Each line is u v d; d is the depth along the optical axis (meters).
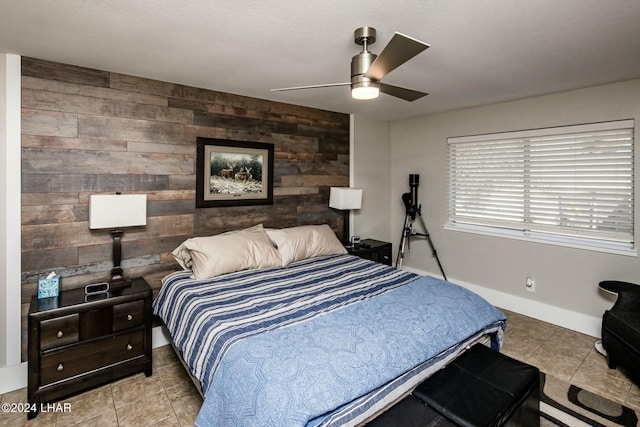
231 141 3.32
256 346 1.62
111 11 1.73
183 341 2.11
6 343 2.34
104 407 2.18
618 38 2.04
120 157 2.73
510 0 1.61
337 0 1.62
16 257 2.35
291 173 3.84
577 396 2.27
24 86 2.34
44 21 1.84
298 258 3.31
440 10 1.71
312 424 1.27
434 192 4.44
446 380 1.74
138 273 2.86
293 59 2.39
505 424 1.52
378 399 1.49
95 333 2.28
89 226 2.60
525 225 3.66
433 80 2.88
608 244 3.10
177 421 2.06
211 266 2.74
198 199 3.14
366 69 1.91
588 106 3.10
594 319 3.15
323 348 1.60
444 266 4.38
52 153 2.46
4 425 2.01
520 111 3.57
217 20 1.83
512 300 3.74
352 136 4.39
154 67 2.57
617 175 3.01
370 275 2.85
